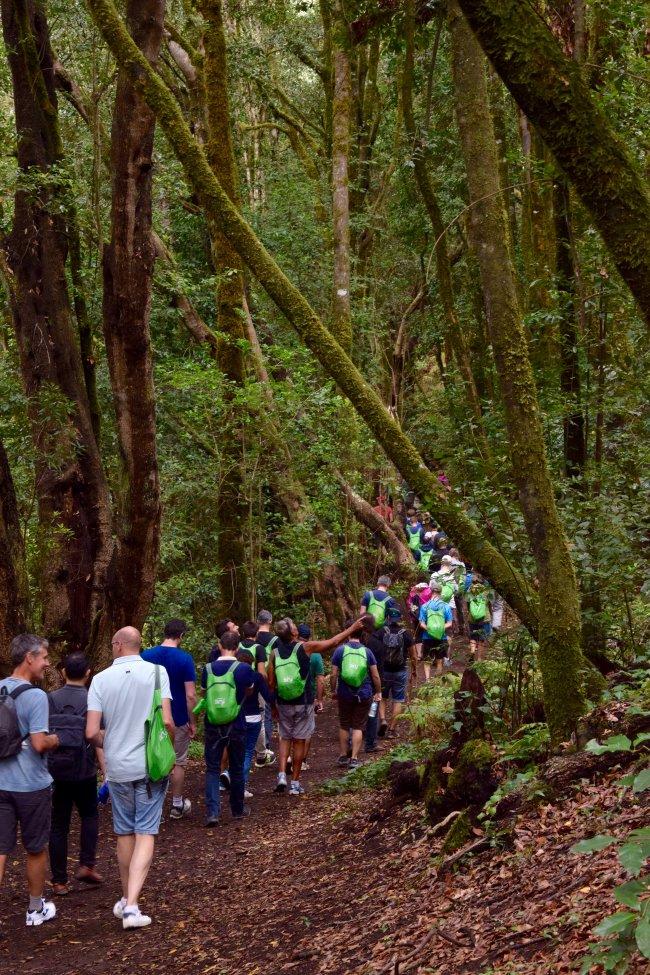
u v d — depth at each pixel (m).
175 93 20.28
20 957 5.91
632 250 2.68
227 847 8.27
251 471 15.48
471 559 6.09
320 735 13.73
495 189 5.57
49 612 11.91
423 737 9.02
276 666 10.18
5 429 13.04
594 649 7.08
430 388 29.27
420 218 21.22
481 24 2.82
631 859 2.14
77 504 12.09
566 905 3.75
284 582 17.33
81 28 12.28
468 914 4.24
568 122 2.73
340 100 19.41
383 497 18.84
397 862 5.74
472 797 5.62
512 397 5.52
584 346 8.51
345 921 5.13
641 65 8.57
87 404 12.59
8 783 6.29
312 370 15.08
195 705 9.31
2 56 13.90
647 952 1.98
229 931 5.77
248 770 9.98
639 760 4.69
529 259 13.27
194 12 18.73
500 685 7.44
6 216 13.55
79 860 7.99
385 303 25.73
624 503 7.15
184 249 20.31
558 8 8.72
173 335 19.33
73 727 7.22
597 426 8.46
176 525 15.68
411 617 14.12
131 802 6.32
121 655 6.45
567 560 5.53
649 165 7.82
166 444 16.69
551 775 5.12
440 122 17.78
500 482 6.84
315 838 7.57
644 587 6.71
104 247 10.59
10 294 12.30
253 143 26.20
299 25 23.86
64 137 15.84
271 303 19.86
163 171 16.30
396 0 9.65
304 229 21.67
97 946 5.99
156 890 7.23
